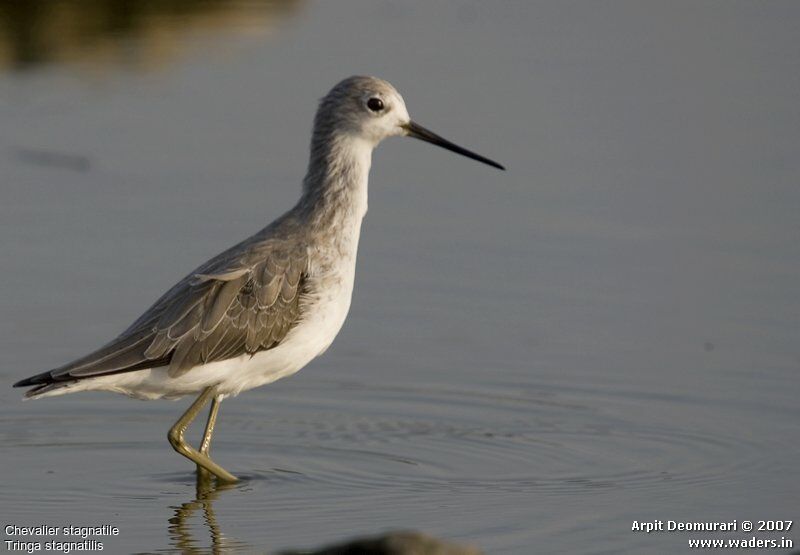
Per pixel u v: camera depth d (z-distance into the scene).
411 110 22.19
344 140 13.37
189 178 20.50
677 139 21.50
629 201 19.69
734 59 25.19
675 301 17.00
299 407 14.77
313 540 11.33
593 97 23.06
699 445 13.57
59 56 25.17
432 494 12.45
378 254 18.39
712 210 19.38
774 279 17.47
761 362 15.48
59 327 16.34
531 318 16.69
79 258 18.14
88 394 15.12
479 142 21.31
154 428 14.27
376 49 25.28
